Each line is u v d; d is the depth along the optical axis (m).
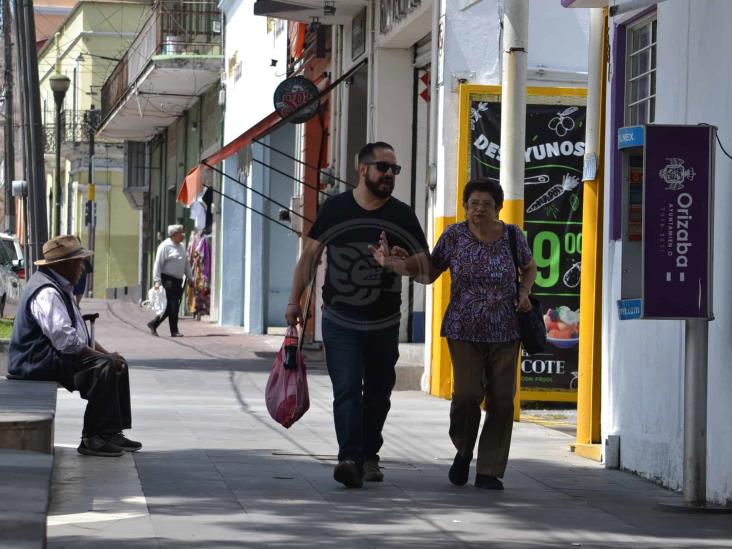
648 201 20.53
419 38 44.94
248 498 20.75
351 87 50.38
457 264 22.50
